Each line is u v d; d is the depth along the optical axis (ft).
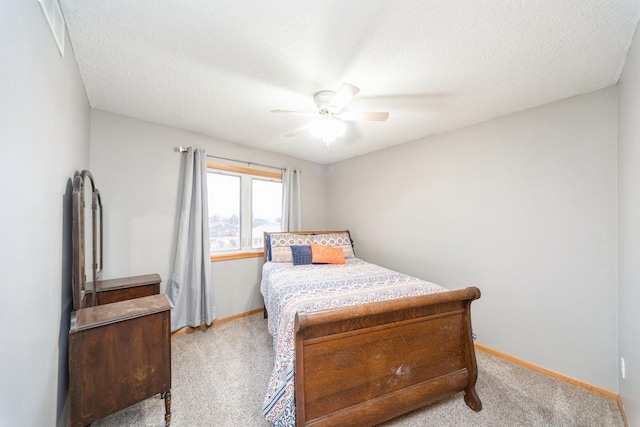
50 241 3.65
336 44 4.79
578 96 6.56
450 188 9.24
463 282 8.80
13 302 2.54
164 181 9.04
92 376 4.27
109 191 7.91
